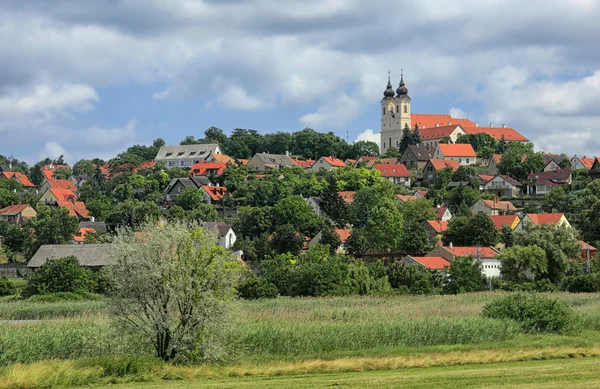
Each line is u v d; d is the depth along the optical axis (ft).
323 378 156.04
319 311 276.82
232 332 181.68
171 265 168.86
